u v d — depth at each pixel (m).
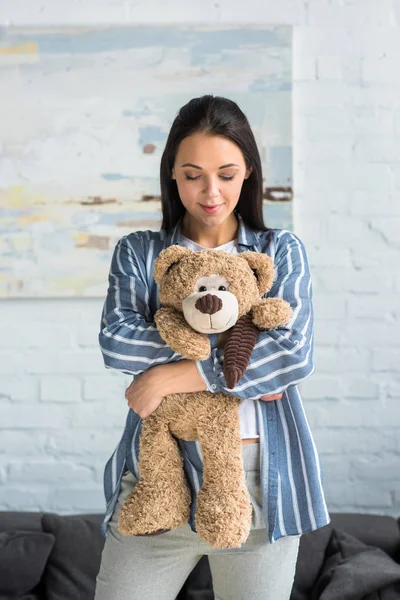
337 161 2.58
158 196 2.57
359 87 2.56
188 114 1.42
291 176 2.54
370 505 2.64
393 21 2.55
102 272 2.58
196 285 1.27
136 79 2.54
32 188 2.57
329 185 2.58
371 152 2.57
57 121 2.56
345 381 2.62
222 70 2.53
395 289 2.60
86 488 2.65
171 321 1.28
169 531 1.41
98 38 2.54
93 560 2.23
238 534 1.29
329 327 2.61
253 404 1.43
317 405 2.62
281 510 1.42
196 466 1.39
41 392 2.63
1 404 2.63
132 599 1.43
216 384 1.31
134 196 2.56
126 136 2.55
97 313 2.62
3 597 2.21
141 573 1.43
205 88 2.53
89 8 2.55
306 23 2.55
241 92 2.53
